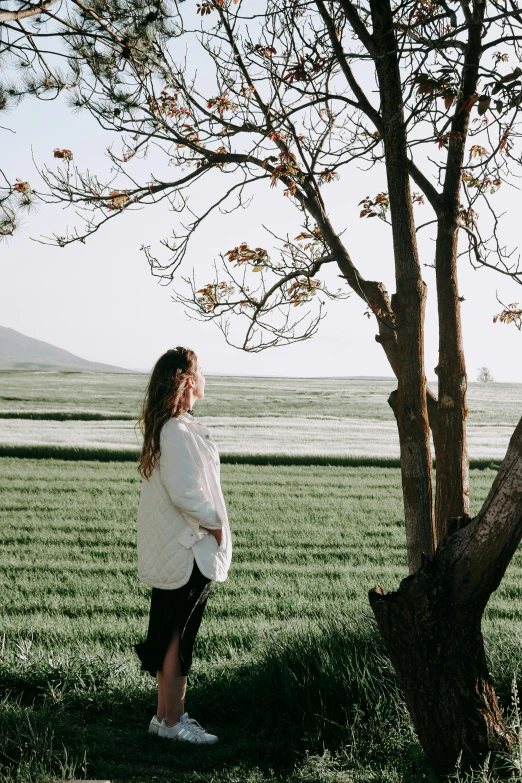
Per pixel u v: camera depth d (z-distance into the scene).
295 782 3.38
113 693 4.42
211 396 34.69
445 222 4.68
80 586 10.62
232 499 17.38
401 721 3.88
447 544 3.24
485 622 7.39
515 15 3.84
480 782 2.92
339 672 4.14
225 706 4.35
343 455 22.59
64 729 3.91
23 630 7.35
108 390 37.22
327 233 5.37
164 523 3.73
